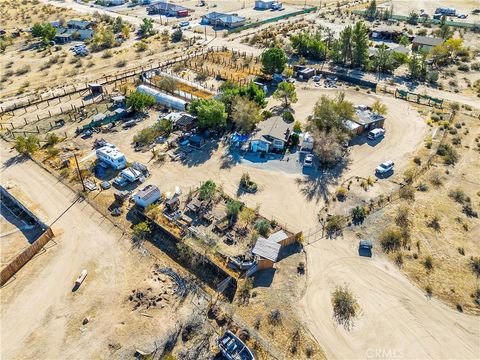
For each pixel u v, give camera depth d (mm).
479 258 52219
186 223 57844
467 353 41719
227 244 54594
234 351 40312
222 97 85188
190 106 83500
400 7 183500
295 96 91312
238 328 43656
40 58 123125
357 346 42406
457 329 44062
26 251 51812
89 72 112312
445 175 68875
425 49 122062
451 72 110812
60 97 96625
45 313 45562
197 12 181750
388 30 142000
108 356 41219
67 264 51906
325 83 105438
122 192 64812
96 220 59406
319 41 124250
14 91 100375
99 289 48438
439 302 47000
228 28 155000
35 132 82000
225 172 69938
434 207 61406
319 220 59438
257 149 75375
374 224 58344
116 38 141125
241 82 103875
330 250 54219
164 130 80562
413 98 96875
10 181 67625
